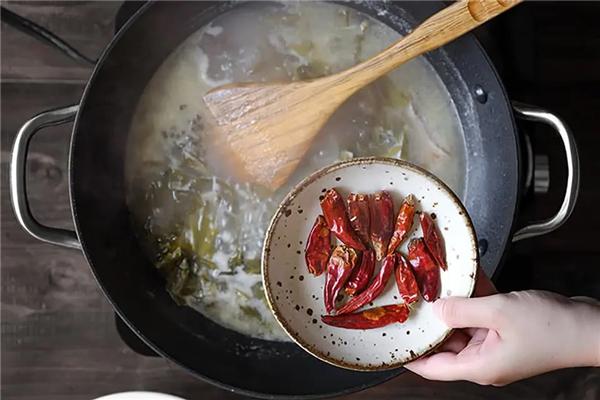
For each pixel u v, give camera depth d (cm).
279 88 60
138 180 65
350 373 62
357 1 64
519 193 61
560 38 72
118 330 68
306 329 50
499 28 69
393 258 50
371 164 49
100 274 62
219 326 65
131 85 63
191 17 63
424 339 50
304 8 65
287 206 49
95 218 62
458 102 65
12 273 71
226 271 65
